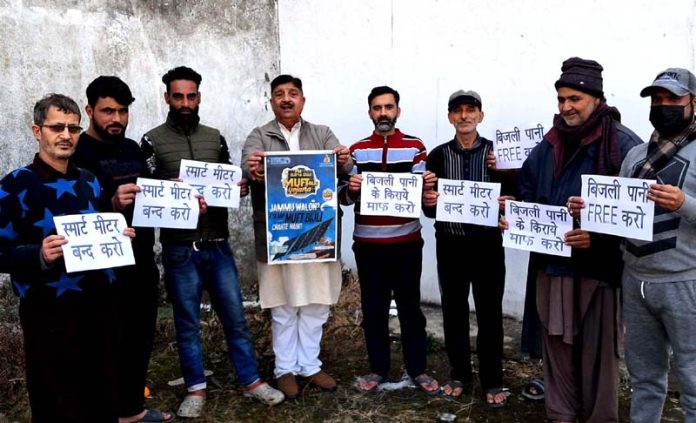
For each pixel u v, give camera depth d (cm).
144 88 507
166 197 326
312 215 359
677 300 261
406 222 368
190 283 349
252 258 575
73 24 462
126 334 326
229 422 353
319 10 547
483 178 354
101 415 276
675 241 259
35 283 254
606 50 425
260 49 566
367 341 387
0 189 249
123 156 321
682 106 256
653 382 286
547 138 318
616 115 312
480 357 364
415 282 375
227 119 552
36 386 262
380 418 354
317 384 390
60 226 252
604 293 302
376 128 370
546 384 326
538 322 372
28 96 442
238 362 373
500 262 354
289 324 380
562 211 302
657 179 263
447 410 362
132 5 495
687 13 395
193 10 526
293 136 370
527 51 453
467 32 478
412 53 506
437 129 503
